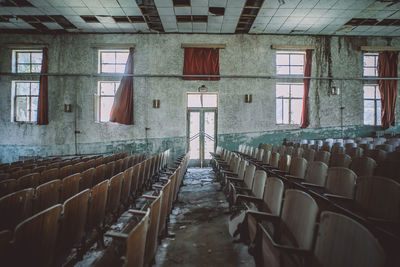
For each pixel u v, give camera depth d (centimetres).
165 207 214
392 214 151
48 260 143
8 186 239
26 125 821
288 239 150
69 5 659
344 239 104
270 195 193
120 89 813
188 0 637
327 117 836
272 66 838
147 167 411
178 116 834
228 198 332
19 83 842
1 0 637
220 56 834
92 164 457
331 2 631
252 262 205
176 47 835
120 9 679
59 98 825
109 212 253
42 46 824
